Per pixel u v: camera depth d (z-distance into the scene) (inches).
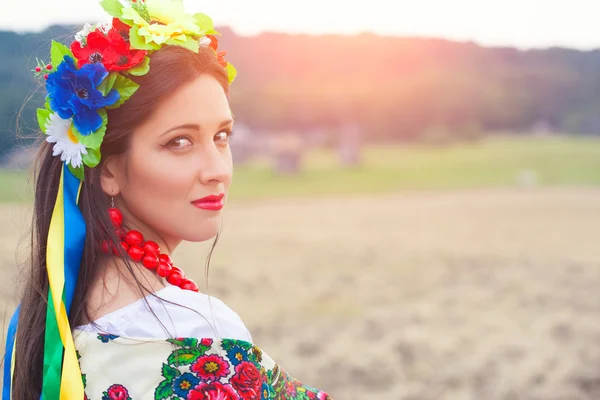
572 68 2498.8
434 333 319.6
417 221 723.4
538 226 682.2
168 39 65.0
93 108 62.9
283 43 2251.5
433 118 2003.0
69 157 64.0
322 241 577.6
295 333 318.3
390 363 281.7
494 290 407.8
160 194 65.4
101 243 66.3
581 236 617.0
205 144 65.9
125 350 60.5
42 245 68.5
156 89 63.6
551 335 318.7
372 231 645.3
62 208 66.2
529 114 2237.9
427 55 2363.4
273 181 1205.1
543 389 256.4
